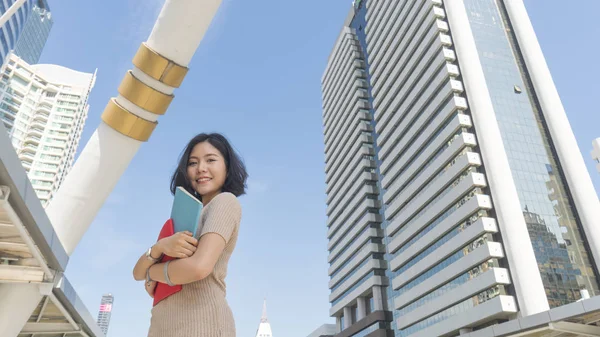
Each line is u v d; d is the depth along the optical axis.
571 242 46.50
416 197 59.22
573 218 48.62
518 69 60.09
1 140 6.02
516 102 56.66
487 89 55.72
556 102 56.34
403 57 69.88
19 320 8.16
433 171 55.72
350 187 80.50
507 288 42.88
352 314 73.12
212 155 1.97
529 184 49.88
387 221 68.00
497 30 63.31
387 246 66.31
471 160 49.94
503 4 66.69
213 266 1.41
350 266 73.38
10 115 95.00
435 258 51.69
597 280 44.28
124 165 7.38
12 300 8.09
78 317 13.09
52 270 8.45
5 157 6.11
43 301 11.83
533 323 32.41
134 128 7.02
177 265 1.39
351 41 94.69
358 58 92.06
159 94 6.79
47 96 103.69
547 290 42.31
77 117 104.12
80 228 7.62
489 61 59.56
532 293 40.84
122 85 6.82
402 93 68.25
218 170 1.95
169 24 6.31
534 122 55.47
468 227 47.47
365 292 66.81
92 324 14.84
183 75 6.79
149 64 6.52
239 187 2.03
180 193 1.71
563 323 25.28
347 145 85.12
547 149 53.59
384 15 80.56
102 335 16.84
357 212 74.94
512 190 47.31
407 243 59.91
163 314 1.45
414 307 55.12
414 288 54.69
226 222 1.52
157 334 1.43
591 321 27.12
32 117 99.12
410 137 63.81
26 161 95.25
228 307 1.51
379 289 64.38
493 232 45.44
